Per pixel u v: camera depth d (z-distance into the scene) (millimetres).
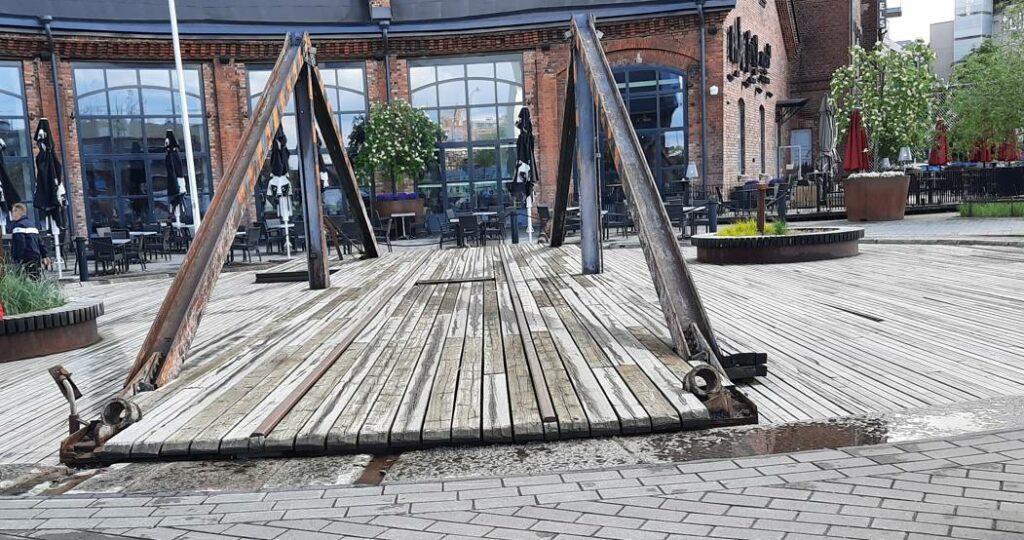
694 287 4984
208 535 2762
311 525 2811
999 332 5598
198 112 20641
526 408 3855
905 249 11781
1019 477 2910
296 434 3592
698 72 20578
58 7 19297
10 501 3199
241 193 6555
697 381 4191
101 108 19828
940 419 3672
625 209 17812
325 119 10703
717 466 3199
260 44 20672
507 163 21953
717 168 20781
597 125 9023
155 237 18406
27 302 7152
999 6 17578
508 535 2648
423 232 21453
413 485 3170
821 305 7023
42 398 5043
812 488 2914
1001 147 19578
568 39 8898
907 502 2734
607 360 4738
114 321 8508
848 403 4008
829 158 22000
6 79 18766
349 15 21672
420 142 20047
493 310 6891
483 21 21062
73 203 19562
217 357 5477
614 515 2770
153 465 3562
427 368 4805
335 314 7160
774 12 26844
